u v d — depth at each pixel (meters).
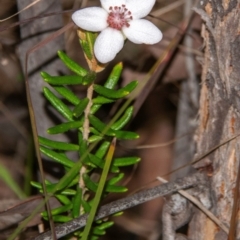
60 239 0.41
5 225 0.44
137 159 0.40
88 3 0.50
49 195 0.38
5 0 0.50
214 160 0.41
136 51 0.51
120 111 0.38
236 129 0.40
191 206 0.42
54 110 0.46
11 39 0.50
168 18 0.51
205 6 0.40
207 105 0.41
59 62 0.45
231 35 0.39
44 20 0.44
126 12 0.38
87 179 0.40
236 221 0.41
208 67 0.41
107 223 0.40
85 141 0.39
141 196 0.40
